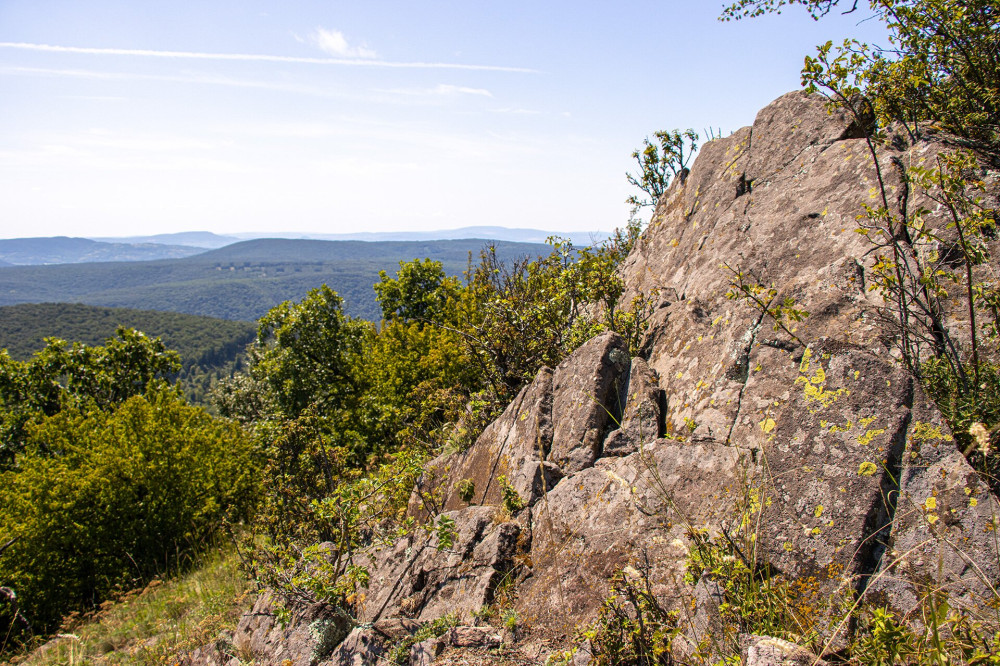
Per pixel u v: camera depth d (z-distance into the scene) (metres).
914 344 3.92
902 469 3.02
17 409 30.41
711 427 4.41
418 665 3.78
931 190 4.70
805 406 3.59
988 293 3.82
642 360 5.89
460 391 12.48
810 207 5.78
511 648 3.70
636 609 3.19
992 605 2.38
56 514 14.81
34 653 9.10
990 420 3.18
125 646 7.96
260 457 18.14
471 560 4.75
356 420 23.62
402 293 34.09
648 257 8.95
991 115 5.10
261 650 5.12
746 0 6.22
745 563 3.11
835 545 2.98
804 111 6.93
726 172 7.69
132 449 16.05
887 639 2.25
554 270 9.15
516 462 6.07
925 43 5.20
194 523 15.59
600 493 4.41
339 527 6.47
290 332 30.91
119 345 35.09
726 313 5.34
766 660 2.38
